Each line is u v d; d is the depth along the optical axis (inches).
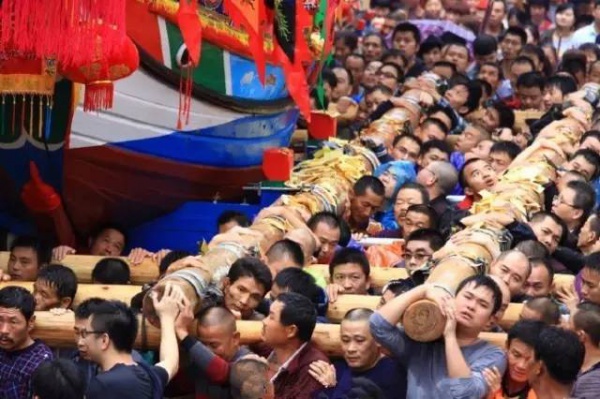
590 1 1331.2
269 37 701.3
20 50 572.4
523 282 586.6
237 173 749.3
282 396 532.1
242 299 559.5
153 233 725.3
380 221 797.2
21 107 644.7
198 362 518.9
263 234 639.1
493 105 1009.5
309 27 765.3
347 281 617.0
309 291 573.0
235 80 716.7
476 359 519.2
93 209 691.4
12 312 530.9
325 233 671.8
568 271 682.8
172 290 526.6
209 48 689.6
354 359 532.1
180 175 708.0
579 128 933.2
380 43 1168.8
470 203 788.6
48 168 665.0
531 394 522.3
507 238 637.3
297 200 728.3
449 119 986.7
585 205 726.5
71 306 591.8
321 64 823.1
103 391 482.6
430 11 1315.2
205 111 705.0
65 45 556.1
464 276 551.8
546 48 1216.2
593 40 1266.0
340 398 529.7
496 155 857.5
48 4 551.2
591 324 535.5
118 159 674.8
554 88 1051.3
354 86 1118.4
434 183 789.9
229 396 526.3
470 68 1177.4
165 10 654.5
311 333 536.1
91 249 701.9
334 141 860.0
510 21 1328.7
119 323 499.2
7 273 639.1
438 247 644.7
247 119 740.7
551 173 798.5
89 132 657.6
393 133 930.7
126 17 643.5
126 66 594.2
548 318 554.9
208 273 556.7
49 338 546.0
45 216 680.4
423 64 1128.8
